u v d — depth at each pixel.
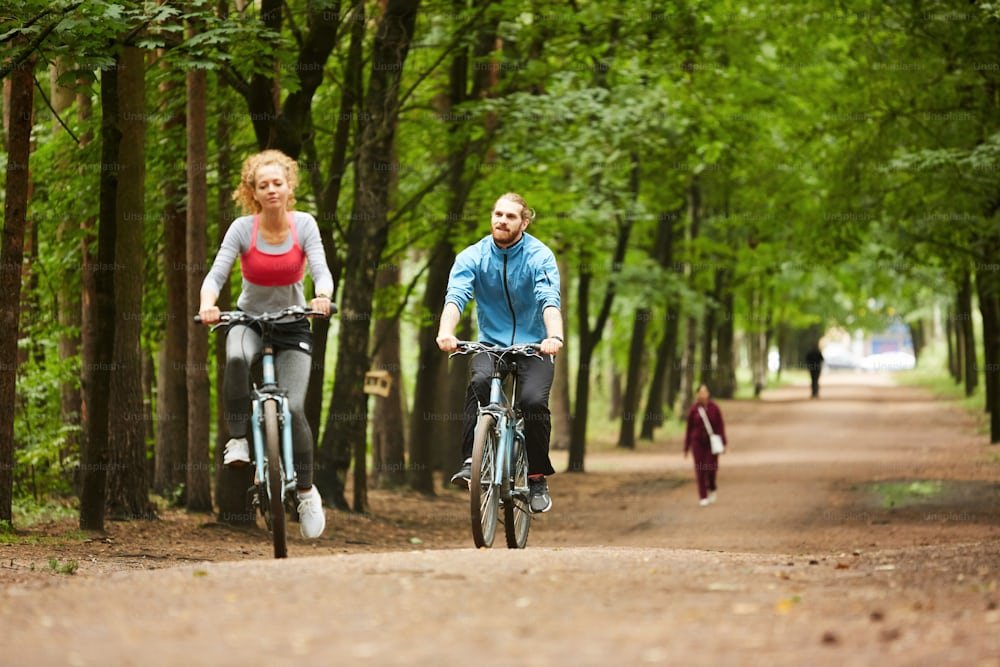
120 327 15.63
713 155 24.84
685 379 46.12
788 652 4.42
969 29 22.41
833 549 15.87
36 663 4.31
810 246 27.59
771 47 28.20
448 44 20.92
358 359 19.80
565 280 38.38
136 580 6.39
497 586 5.93
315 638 4.68
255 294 8.20
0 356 13.13
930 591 6.00
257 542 14.92
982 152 20.52
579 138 21.44
